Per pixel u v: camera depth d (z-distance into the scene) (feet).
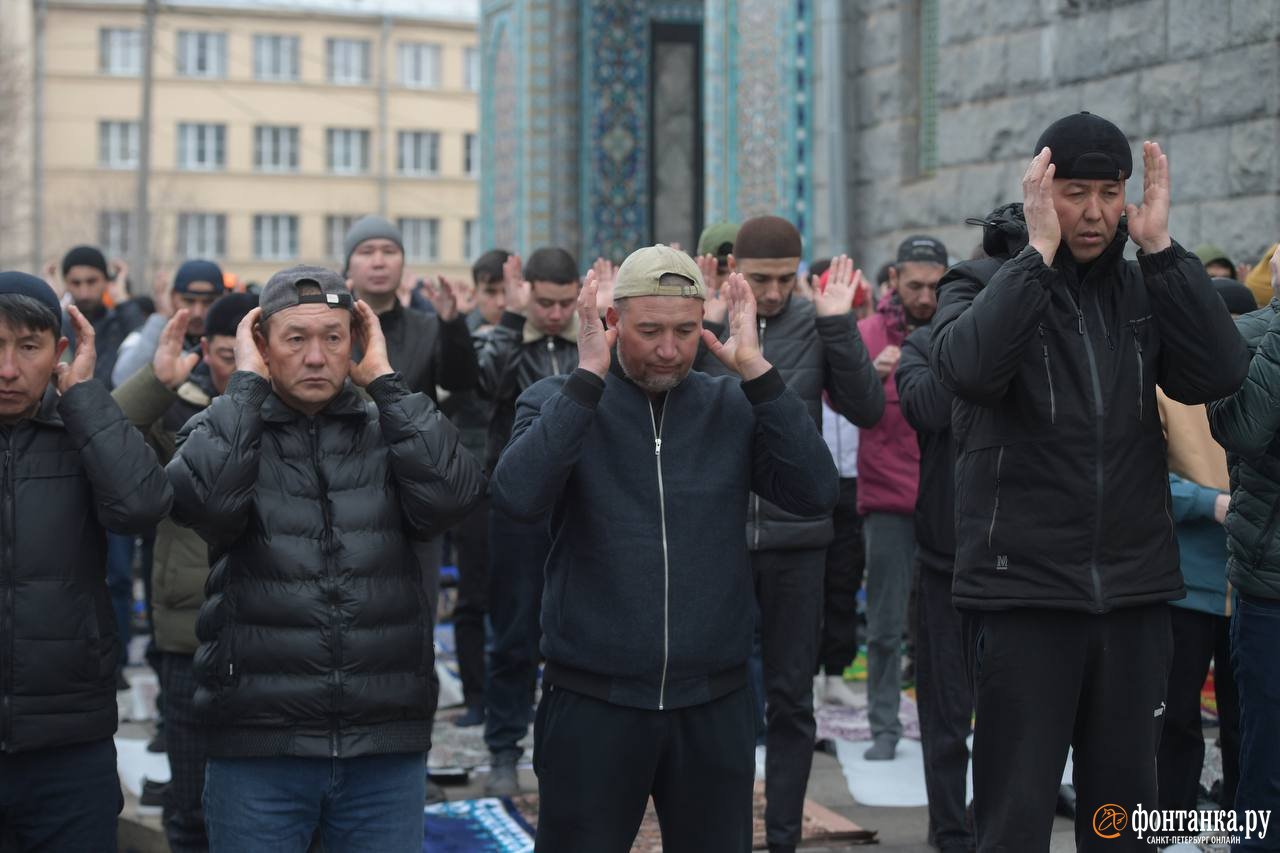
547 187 55.93
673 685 13.23
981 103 34.09
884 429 23.16
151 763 24.20
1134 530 13.53
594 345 13.20
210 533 13.26
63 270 31.89
